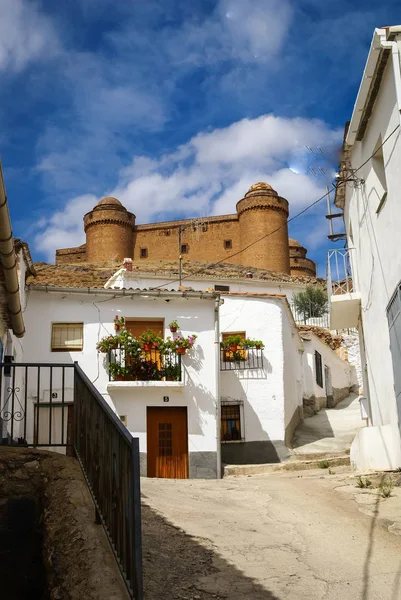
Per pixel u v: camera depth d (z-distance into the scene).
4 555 6.41
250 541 7.20
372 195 13.59
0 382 9.52
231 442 19.30
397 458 12.14
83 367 17.91
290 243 72.50
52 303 18.20
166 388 17.86
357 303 16.48
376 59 11.62
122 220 67.38
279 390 19.78
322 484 11.62
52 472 6.91
